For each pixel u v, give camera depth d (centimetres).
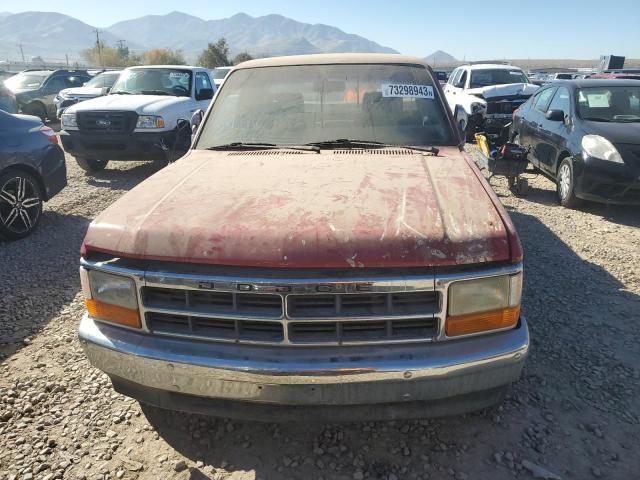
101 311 221
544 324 360
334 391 201
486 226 207
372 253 195
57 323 375
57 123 1773
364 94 351
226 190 247
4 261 497
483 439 251
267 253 197
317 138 333
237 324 203
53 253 519
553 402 277
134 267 210
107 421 270
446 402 214
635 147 590
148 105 824
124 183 834
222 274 200
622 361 315
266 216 214
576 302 393
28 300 411
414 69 367
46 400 288
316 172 272
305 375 197
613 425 261
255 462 240
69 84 1853
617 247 518
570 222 604
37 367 319
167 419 270
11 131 558
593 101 690
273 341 202
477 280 199
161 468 238
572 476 229
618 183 589
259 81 369
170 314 209
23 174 557
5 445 254
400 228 203
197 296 207
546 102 797
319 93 354
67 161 1034
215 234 205
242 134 343
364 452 245
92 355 223
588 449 245
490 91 1146
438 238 199
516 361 206
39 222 590
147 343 212
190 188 253
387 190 241
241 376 201
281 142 333
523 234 557
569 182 649
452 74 1479
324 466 237
